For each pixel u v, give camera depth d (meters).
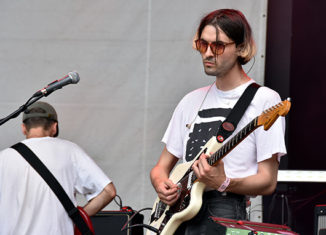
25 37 7.68
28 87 7.66
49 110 5.47
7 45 7.67
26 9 7.68
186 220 4.53
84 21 7.65
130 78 7.65
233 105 4.71
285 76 7.68
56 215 5.08
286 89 7.70
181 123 5.14
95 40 7.65
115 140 7.68
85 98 7.67
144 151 7.66
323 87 7.82
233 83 4.72
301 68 7.82
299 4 7.78
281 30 7.68
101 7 7.64
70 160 5.31
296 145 7.91
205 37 4.53
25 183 5.08
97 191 5.35
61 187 5.14
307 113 7.88
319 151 7.88
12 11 7.68
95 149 7.67
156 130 7.65
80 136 7.67
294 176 7.65
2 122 4.89
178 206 4.64
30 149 5.20
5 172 5.12
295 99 7.86
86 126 7.67
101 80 7.66
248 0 7.36
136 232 6.68
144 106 7.65
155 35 7.61
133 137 7.67
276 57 7.70
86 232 5.18
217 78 4.83
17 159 5.14
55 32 7.66
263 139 4.48
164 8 7.59
